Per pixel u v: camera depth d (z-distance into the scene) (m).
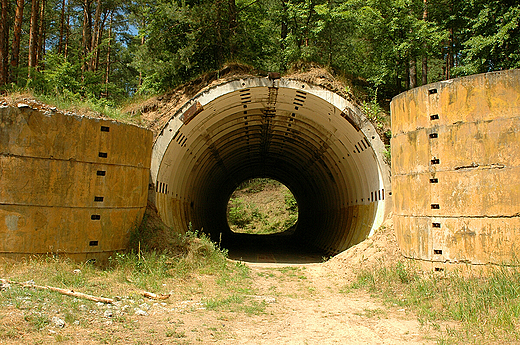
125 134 12.05
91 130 11.26
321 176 25.89
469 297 9.01
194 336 6.93
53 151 10.57
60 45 28.03
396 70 20.22
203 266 13.16
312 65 17.08
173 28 22.09
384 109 17.09
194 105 15.79
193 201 24.09
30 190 10.25
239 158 29.30
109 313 7.63
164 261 12.00
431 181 11.37
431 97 11.53
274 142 25.55
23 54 33.28
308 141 22.30
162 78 21.94
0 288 8.13
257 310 9.20
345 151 18.84
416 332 7.51
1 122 10.08
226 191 38.50
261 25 28.00
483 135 10.55
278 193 59.50
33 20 21.70
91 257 11.27
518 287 8.83
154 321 7.64
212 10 21.30
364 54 23.55
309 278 13.84
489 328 7.10
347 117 15.99
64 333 6.35
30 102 10.77
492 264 10.14
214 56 23.00
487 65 20.92
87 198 11.13
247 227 47.38
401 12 20.12
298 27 25.14
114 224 11.80
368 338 7.20
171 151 16.06
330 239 23.75
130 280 10.62
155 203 14.92
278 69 24.00
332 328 7.87
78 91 23.47
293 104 17.73
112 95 34.12
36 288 8.47
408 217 12.05
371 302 10.28
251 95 16.89
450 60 25.45
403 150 12.36
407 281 11.30
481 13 20.02
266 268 16.08
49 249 10.51
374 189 16.58
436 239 11.11
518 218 10.00
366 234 16.86
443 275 10.80
